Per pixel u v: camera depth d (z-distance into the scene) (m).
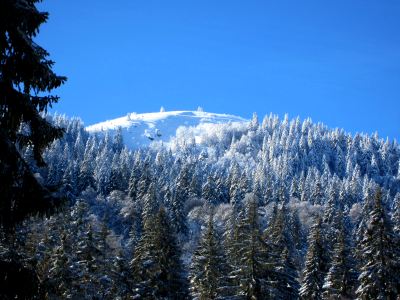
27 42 11.42
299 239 88.69
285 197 155.75
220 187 147.38
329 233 79.00
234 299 41.59
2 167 11.04
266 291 41.59
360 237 73.81
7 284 11.29
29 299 11.50
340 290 55.34
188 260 70.69
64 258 40.47
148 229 48.59
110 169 148.50
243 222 48.19
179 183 142.50
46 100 12.05
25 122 11.92
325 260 60.12
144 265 45.22
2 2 10.83
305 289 57.00
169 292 44.88
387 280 37.62
